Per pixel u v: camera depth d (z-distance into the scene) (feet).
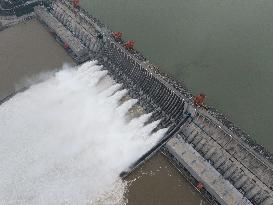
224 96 330.75
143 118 315.37
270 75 349.00
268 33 392.47
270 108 320.91
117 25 407.85
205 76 348.59
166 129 302.66
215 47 377.71
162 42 384.27
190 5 434.30
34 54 379.76
